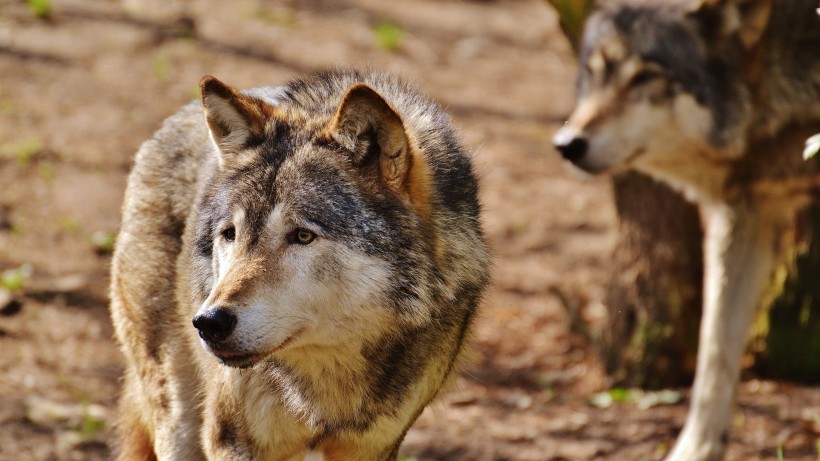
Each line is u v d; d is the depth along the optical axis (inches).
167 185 396.5
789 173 548.4
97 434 511.8
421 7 1419.8
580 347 694.5
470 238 364.8
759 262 550.9
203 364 360.2
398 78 397.7
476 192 381.4
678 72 551.8
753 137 548.1
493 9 1465.3
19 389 546.3
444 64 1207.6
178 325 378.9
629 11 564.7
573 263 817.5
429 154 358.6
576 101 593.6
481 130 1034.1
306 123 349.4
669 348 636.7
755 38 540.7
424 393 361.7
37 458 488.4
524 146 1019.3
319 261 326.3
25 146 840.3
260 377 346.3
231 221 333.7
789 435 551.2
